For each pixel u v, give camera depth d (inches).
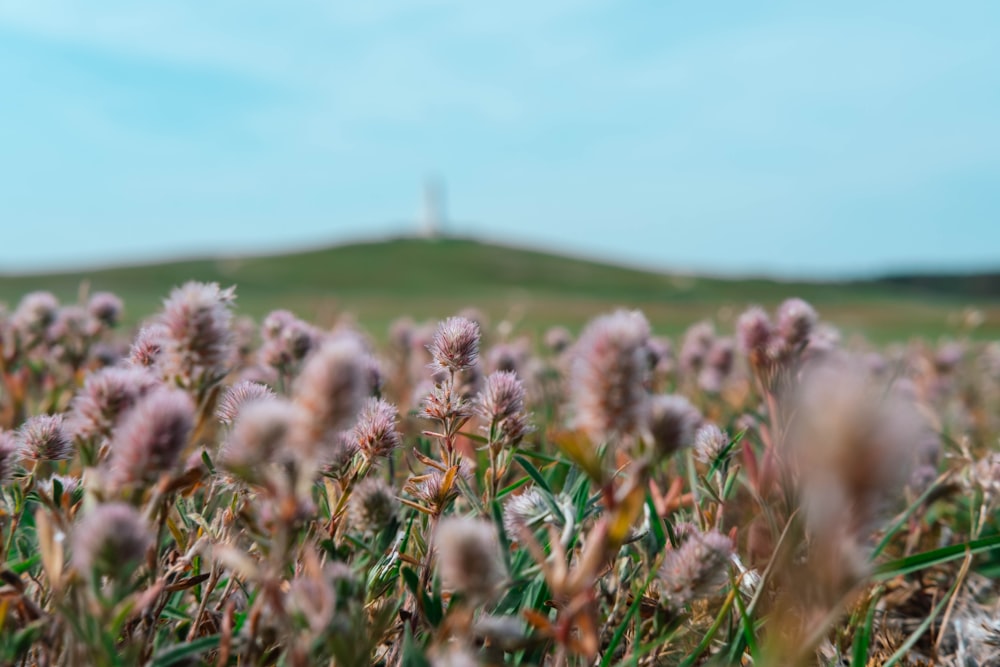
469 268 3481.8
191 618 65.7
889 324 1089.4
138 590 56.4
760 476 84.4
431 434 80.8
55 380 165.2
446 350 80.8
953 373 232.2
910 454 30.9
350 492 69.9
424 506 74.0
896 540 111.0
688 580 60.1
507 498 92.0
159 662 50.4
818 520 33.1
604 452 69.6
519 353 193.0
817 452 30.8
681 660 69.1
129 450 44.3
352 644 47.6
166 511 52.0
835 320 1168.8
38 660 62.7
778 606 47.2
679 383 218.8
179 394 47.1
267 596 47.4
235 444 44.5
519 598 63.9
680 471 120.0
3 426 139.0
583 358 44.9
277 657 61.3
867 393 31.4
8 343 158.6
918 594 101.7
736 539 87.5
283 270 3181.6
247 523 53.9
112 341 190.1
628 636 74.2
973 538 103.0
